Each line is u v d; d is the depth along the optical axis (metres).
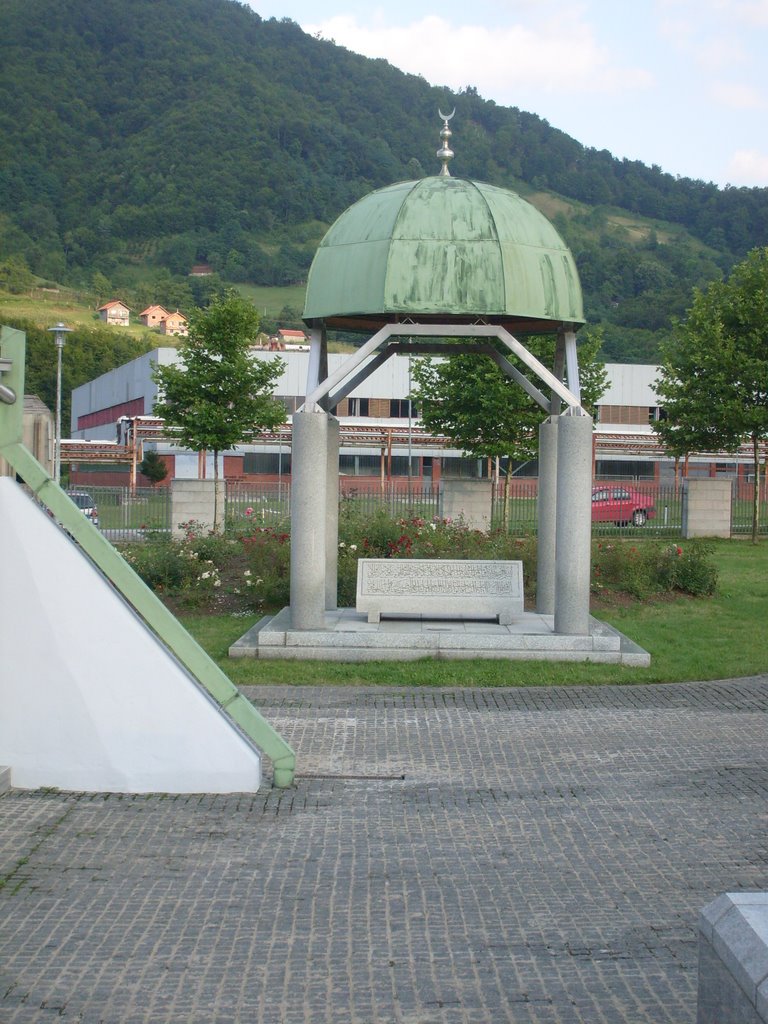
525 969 4.86
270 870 6.04
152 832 6.62
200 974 4.78
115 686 7.40
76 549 7.41
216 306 31.55
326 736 9.15
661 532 29.58
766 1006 2.75
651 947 5.09
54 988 4.64
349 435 51.28
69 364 92.06
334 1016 4.42
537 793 7.58
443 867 6.12
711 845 6.52
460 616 13.60
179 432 33.09
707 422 30.25
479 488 24.91
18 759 7.42
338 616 13.70
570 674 11.60
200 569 16.73
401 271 11.73
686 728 9.48
